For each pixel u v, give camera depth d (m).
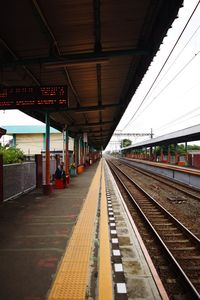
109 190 16.17
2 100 8.71
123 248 6.03
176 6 5.20
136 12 6.00
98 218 8.05
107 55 7.35
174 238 7.77
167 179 25.28
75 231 6.56
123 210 10.38
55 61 7.38
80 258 4.86
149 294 3.93
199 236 7.86
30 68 8.62
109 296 3.58
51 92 8.66
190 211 11.34
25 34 6.66
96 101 14.15
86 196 12.12
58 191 13.80
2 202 10.20
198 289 4.65
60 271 4.34
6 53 7.50
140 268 4.89
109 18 6.19
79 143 32.25
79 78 10.16
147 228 8.90
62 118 18.86
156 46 6.82
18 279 4.08
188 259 6.09
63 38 7.04
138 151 72.56
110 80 10.68
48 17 5.98
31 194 12.77
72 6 5.61
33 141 41.12
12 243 5.74
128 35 7.05
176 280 5.01
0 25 6.19
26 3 5.38
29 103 8.67
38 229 6.81
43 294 3.65
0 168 10.03
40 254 5.09
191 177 20.48
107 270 4.37
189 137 27.78
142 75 9.05
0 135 12.92
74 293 3.68
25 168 13.35
